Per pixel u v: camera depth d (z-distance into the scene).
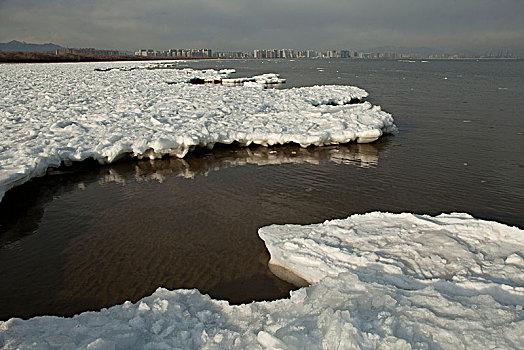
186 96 16.86
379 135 10.59
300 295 3.79
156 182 8.16
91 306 4.30
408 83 27.95
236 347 3.04
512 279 3.75
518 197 7.02
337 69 52.00
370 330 2.93
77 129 10.54
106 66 46.47
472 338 2.82
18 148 8.65
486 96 19.91
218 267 4.95
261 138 10.34
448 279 3.87
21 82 22.75
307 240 4.95
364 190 7.49
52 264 5.13
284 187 7.73
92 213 6.65
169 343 3.14
